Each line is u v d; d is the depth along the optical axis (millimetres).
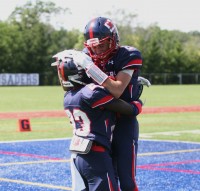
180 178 14648
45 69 128000
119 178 9039
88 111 8523
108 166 8430
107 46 8805
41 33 131125
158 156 18703
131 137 9023
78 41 141625
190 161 17672
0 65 126188
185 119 34844
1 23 130500
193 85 117875
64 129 27984
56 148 20594
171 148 20797
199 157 18578
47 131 26953
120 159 8992
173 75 127375
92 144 8406
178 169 16094
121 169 8984
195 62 136000
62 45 139000
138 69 8977
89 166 8391
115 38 8820
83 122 8586
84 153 8336
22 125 26938
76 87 8797
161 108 44531
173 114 38969
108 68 8914
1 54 126188
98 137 8438
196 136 25062
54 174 15133
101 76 8438
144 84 9648
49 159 17875
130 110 8758
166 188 13320
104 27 8656
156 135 25391
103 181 8344
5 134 25422
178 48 136000
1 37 126750
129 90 8992
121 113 8750
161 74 126562
